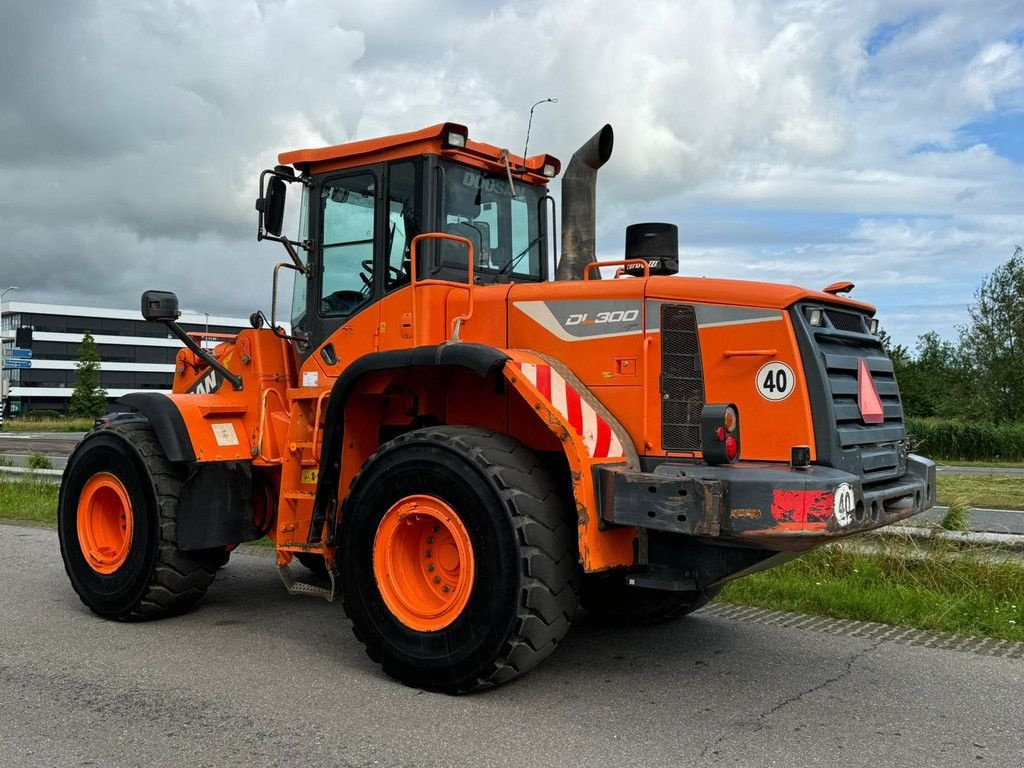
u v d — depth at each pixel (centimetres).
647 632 552
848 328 462
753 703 423
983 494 1247
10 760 353
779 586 633
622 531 428
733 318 430
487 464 420
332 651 508
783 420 416
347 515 467
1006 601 601
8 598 641
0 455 2181
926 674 470
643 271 496
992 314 3394
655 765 349
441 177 533
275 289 575
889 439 466
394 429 548
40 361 10188
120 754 359
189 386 650
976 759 358
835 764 352
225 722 393
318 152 568
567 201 568
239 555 824
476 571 418
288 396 572
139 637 538
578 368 469
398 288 535
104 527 600
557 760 353
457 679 423
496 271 567
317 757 355
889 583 634
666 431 441
